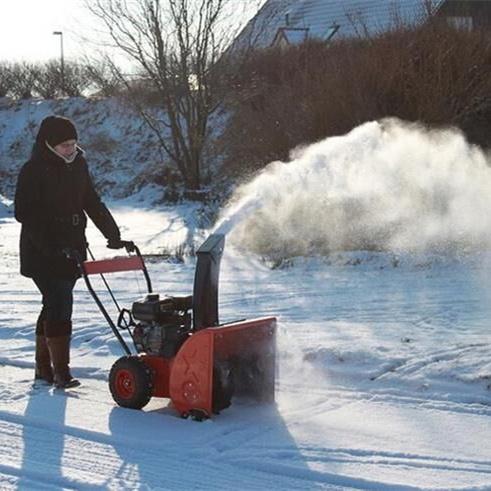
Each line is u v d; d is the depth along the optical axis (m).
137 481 4.49
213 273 5.60
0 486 4.48
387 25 19.03
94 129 33.16
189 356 5.41
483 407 5.50
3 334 8.24
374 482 4.37
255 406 5.68
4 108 38.19
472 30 17.75
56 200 6.25
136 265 6.11
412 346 6.84
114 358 7.17
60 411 5.71
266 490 4.34
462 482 4.34
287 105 16.61
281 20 33.75
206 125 24.73
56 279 6.27
